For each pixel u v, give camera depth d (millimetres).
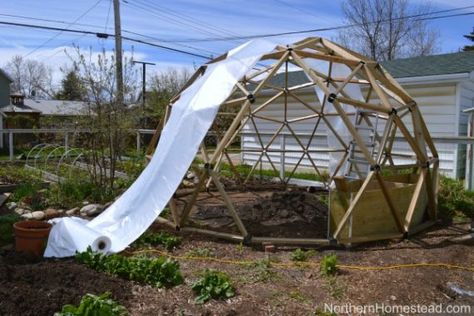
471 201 7074
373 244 5395
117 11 16906
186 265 4523
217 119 11703
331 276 4262
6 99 30016
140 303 3500
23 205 7047
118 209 5480
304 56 6043
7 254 4504
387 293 3900
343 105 8578
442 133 9992
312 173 11352
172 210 5824
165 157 5422
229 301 3635
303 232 5770
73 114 9820
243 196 8258
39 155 11836
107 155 8656
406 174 7117
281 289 3924
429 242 5477
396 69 11336
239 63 5879
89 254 4238
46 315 3084
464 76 9352
